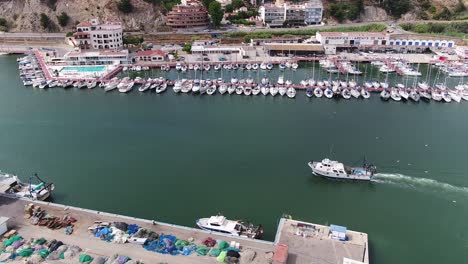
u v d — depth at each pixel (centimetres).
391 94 13288
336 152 9500
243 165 8962
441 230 6825
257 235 6494
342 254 5872
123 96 13762
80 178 8425
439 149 9600
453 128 10881
